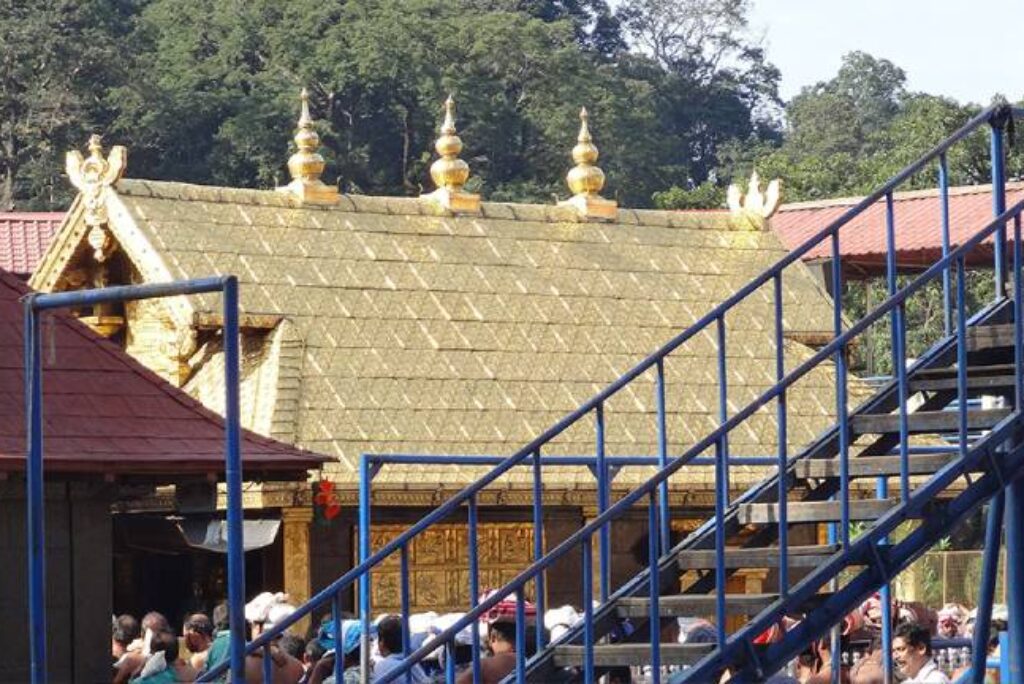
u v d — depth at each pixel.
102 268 44.22
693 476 42.88
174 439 27.45
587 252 47.53
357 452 40.78
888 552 21.09
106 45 133.50
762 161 111.50
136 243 42.81
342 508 40.56
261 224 44.62
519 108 142.38
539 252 47.09
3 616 26.31
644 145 144.00
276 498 39.12
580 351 44.94
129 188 43.72
